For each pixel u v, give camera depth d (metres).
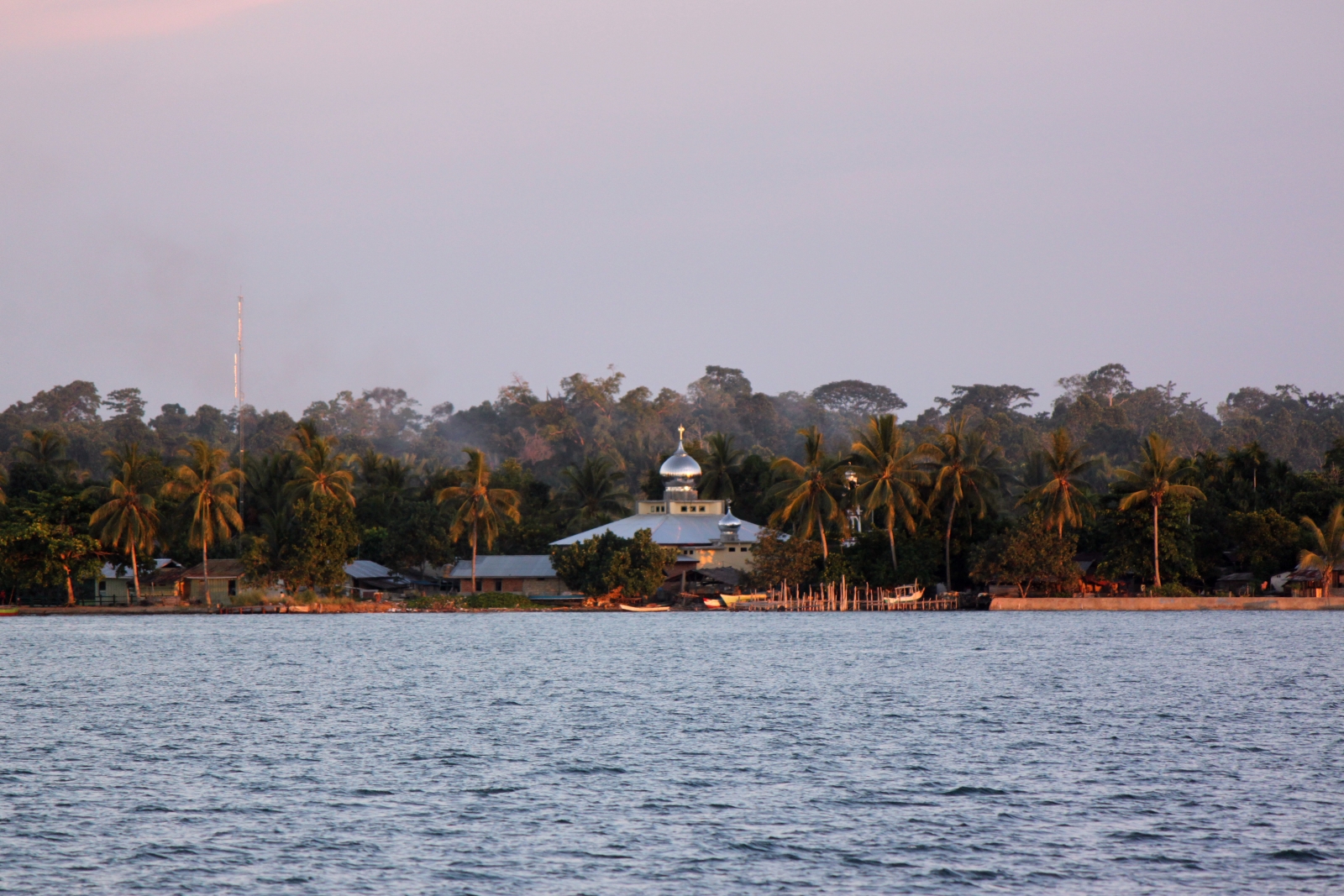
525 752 80.50
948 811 63.81
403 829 60.56
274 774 73.31
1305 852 56.47
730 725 91.69
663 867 54.38
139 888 51.91
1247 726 90.94
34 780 71.81
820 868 54.19
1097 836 59.03
